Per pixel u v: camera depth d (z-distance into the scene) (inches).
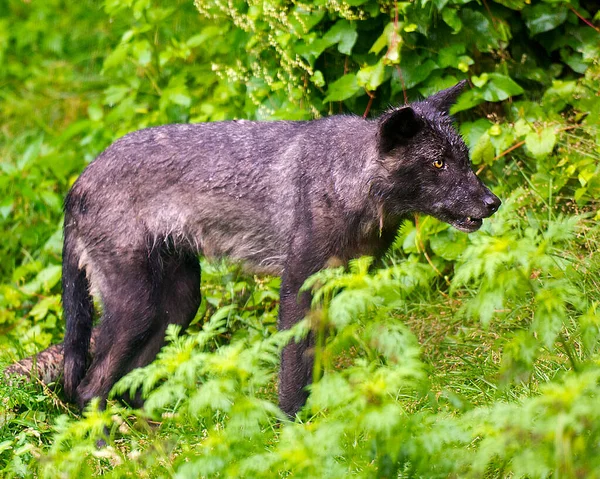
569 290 277.0
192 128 410.6
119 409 292.4
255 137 404.2
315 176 386.3
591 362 285.9
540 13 479.2
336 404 253.4
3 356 430.6
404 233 454.0
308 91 479.8
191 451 296.0
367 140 384.2
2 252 548.1
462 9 470.3
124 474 291.0
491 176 466.6
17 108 671.1
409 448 253.8
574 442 239.0
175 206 403.5
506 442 240.2
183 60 589.6
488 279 266.2
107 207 400.2
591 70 472.7
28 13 739.4
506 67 475.2
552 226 279.4
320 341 278.7
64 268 418.0
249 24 481.4
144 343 409.1
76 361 414.6
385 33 454.0
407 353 258.1
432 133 376.8
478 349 399.2
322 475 253.0
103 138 558.6
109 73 660.7
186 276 419.5
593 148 446.6
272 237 400.8
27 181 557.3
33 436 370.3
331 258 384.2
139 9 543.5
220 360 266.7
